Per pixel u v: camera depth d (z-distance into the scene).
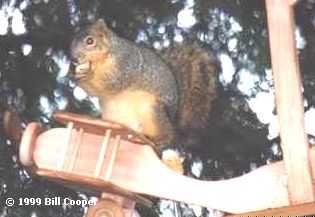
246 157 6.89
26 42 7.05
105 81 5.22
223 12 6.99
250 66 6.92
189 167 6.83
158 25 7.03
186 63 5.63
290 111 4.25
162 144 5.25
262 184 4.26
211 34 6.98
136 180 4.36
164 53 5.64
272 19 4.35
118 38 5.38
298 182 4.19
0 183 6.92
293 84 4.27
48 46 7.04
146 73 5.38
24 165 4.43
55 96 6.99
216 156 6.85
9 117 4.42
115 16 7.09
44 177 4.42
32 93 7.00
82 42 5.23
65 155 4.37
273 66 4.30
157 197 4.54
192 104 5.57
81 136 4.39
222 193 4.29
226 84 6.87
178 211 6.55
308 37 6.90
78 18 7.04
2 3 7.13
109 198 4.51
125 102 5.27
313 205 4.05
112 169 4.36
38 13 7.08
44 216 6.90
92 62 5.21
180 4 7.04
